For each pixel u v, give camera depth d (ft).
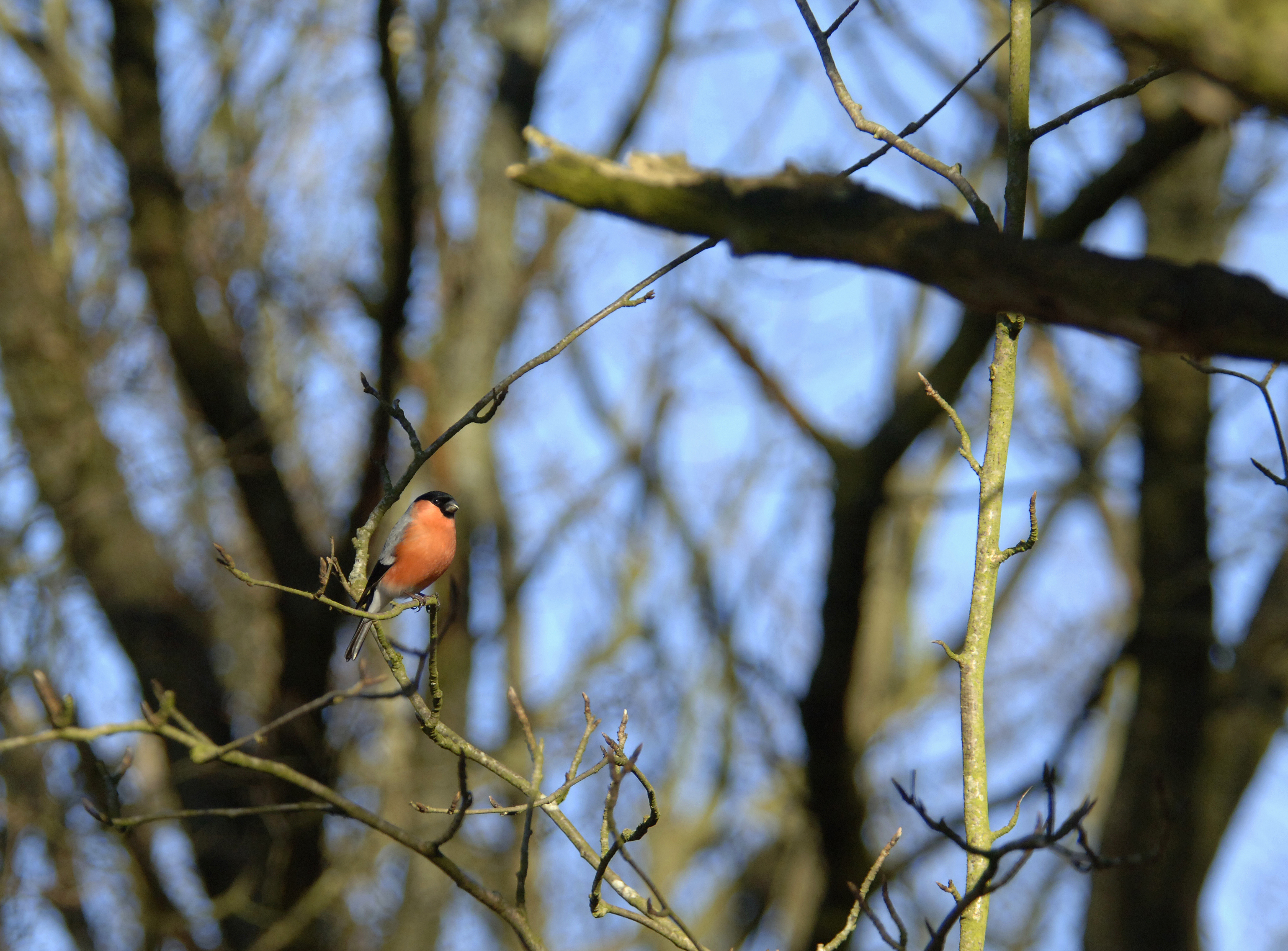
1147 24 5.79
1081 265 6.60
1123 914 32.09
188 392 39.91
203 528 50.75
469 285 48.32
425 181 41.70
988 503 15.80
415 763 47.37
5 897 39.81
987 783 15.10
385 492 18.51
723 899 60.64
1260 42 5.65
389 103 35.86
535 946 15.06
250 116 50.62
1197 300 6.45
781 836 57.41
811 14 16.31
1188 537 33.22
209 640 41.55
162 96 38.29
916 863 44.32
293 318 48.73
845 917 32.81
